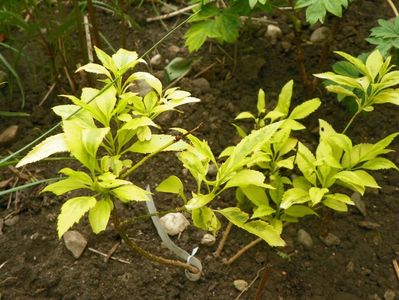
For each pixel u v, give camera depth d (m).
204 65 0.96
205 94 0.92
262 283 0.63
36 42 0.97
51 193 0.78
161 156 0.83
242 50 0.98
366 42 0.98
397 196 0.80
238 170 0.60
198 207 0.54
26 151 0.83
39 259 0.71
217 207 0.77
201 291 0.69
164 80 0.94
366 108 0.66
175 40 1.01
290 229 0.76
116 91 0.57
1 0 0.81
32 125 0.88
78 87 0.93
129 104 0.63
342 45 0.98
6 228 0.75
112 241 0.73
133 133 0.55
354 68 0.79
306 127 0.88
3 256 0.71
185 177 0.81
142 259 0.71
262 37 1.01
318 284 0.70
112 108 0.53
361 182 0.59
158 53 0.99
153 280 0.69
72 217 0.46
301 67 0.88
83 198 0.48
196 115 0.89
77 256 0.71
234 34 0.85
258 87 0.93
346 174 0.60
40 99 0.91
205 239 0.73
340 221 0.77
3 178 0.81
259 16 1.04
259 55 0.98
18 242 0.73
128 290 0.68
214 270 0.70
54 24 0.97
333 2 0.74
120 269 0.70
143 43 1.01
